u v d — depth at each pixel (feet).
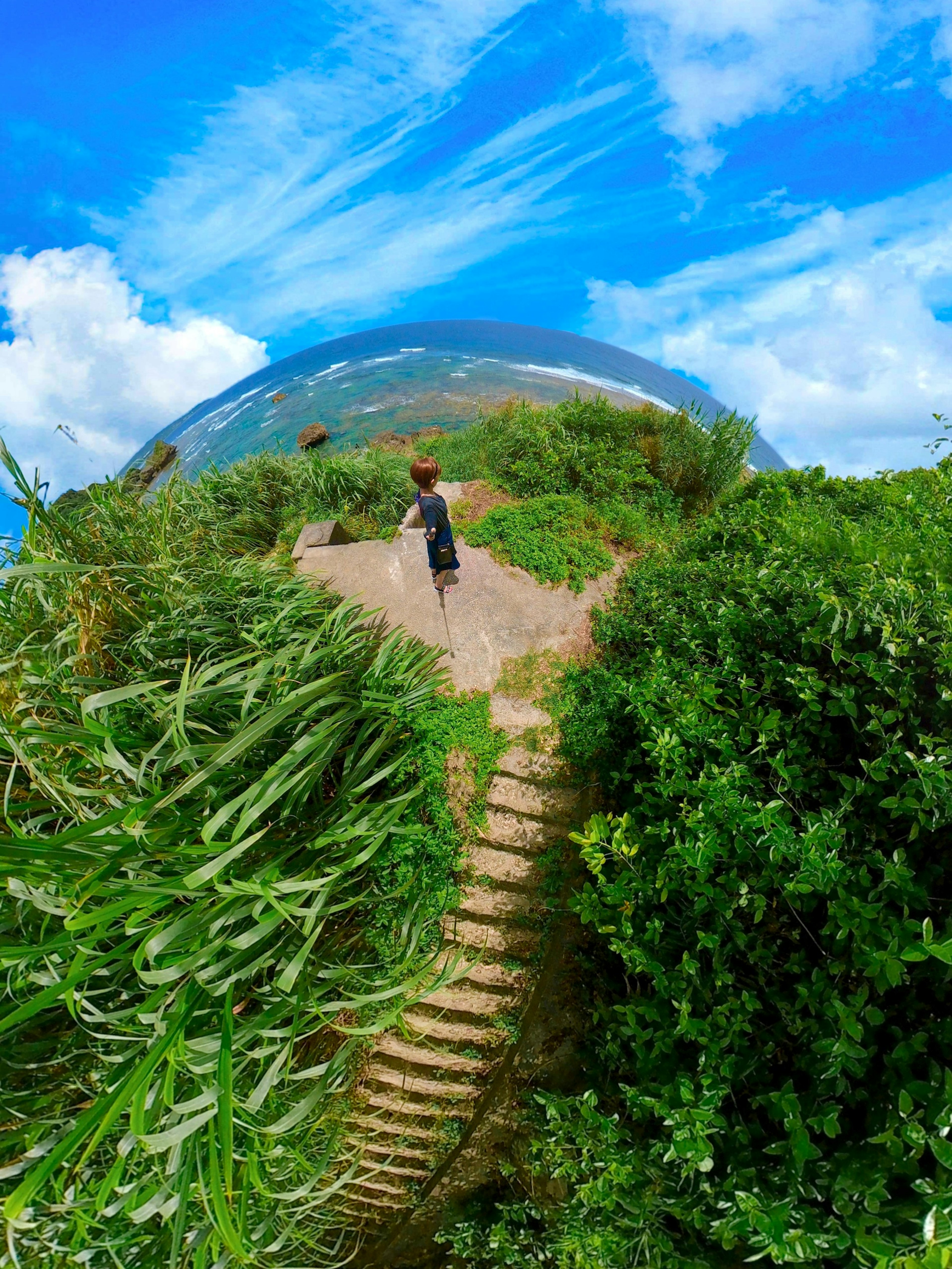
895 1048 8.14
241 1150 10.00
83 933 9.53
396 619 20.65
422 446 39.42
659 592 19.29
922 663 10.82
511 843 16.11
